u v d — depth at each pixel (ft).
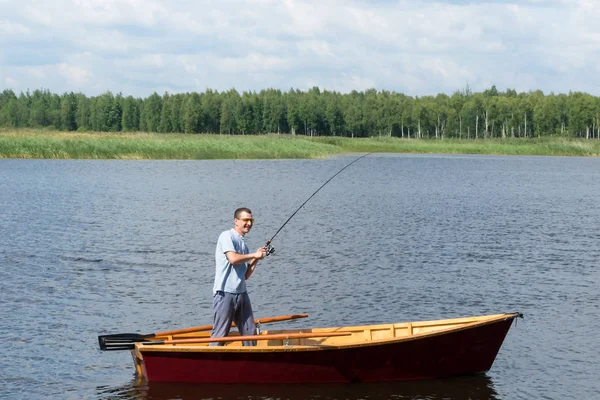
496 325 29.84
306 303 42.29
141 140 227.40
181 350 28.81
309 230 72.84
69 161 189.37
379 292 45.03
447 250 61.31
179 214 84.02
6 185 119.14
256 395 28.32
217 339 28.99
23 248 59.26
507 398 28.09
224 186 124.88
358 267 53.11
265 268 52.54
